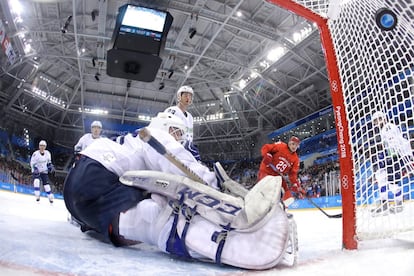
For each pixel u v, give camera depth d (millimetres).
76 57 18219
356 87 2154
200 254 1535
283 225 1467
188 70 18875
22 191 16062
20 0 14414
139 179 1738
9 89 21297
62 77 22391
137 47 9094
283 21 14875
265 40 16344
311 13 2209
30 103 23844
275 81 19984
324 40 2207
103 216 1842
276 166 5449
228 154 27344
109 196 1829
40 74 21453
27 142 24594
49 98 23516
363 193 2066
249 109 24125
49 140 26391
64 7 15211
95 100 24922
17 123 23859
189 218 1584
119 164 1875
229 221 1516
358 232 2014
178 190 1626
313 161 19844
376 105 2162
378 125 2146
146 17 9039
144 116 26234
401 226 2086
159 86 22484
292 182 5496
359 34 2221
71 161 26812
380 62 2184
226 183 1828
